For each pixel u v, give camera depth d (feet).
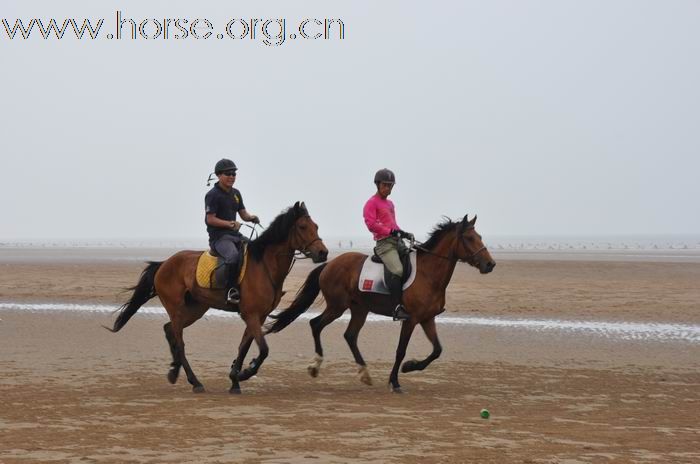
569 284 117.60
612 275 138.41
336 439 30.99
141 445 29.78
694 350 60.75
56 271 153.58
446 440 30.96
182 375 49.19
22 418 34.86
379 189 45.42
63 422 34.04
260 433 32.04
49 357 55.93
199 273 43.52
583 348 61.77
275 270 43.04
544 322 77.51
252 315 42.80
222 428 32.96
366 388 44.91
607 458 28.35
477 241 43.09
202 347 61.93
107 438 30.94
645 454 29.04
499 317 81.25
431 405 39.06
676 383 46.73
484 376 49.19
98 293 107.24
